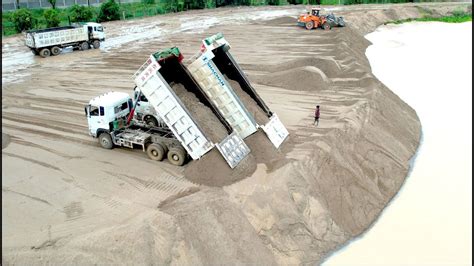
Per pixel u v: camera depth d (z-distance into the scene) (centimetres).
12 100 2311
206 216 1233
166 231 1147
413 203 1558
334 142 1723
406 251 1311
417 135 2103
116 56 3281
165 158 1628
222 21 4838
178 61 1561
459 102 2489
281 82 2577
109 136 1684
